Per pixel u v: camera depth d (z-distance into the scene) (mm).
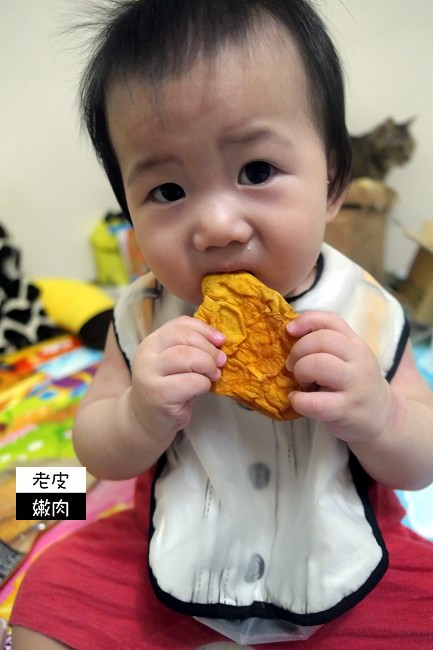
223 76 453
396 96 1333
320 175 520
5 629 643
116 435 598
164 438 567
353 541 535
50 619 582
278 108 473
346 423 482
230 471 588
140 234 528
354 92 1346
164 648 568
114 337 732
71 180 1572
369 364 483
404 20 1260
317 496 551
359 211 1264
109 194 1593
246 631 564
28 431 1024
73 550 653
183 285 526
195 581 554
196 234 484
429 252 1142
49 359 1341
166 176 485
